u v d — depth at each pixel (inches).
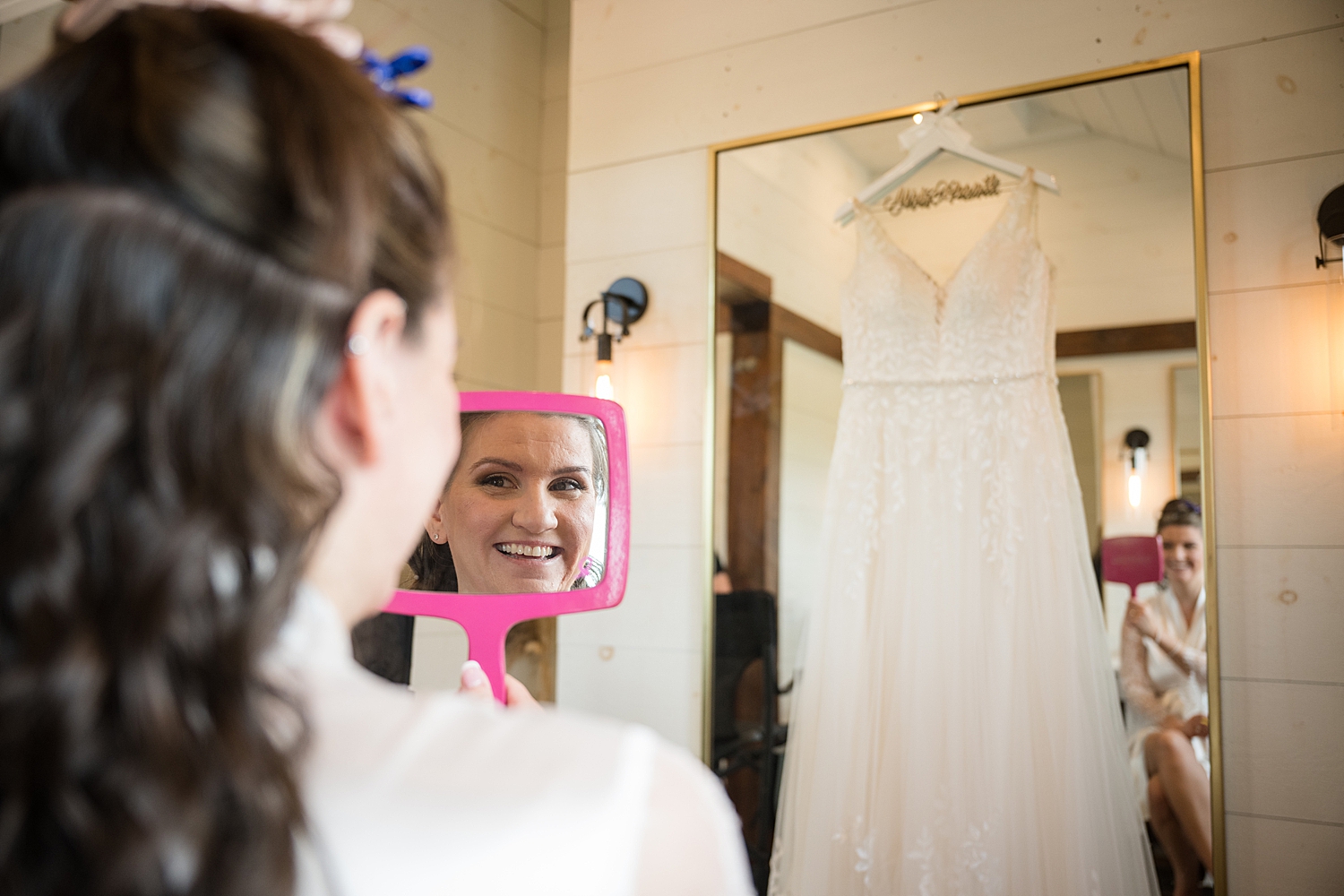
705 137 93.4
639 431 93.0
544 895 10.4
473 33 119.0
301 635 12.5
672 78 95.6
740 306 89.0
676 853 11.5
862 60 87.0
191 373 10.6
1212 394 72.4
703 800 12.3
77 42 12.1
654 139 95.8
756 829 83.2
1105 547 74.0
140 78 11.1
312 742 11.4
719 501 87.8
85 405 10.3
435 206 13.9
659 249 94.3
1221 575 70.9
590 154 99.0
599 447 37.7
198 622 10.5
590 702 92.3
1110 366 75.0
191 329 10.7
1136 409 74.0
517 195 125.8
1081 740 72.7
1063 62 79.0
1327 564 68.4
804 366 86.1
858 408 83.4
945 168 82.0
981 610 77.3
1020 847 73.3
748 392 87.9
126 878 9.7
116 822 9.8
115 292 10.5
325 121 11.9
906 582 80.2
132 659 10.0
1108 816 71.5
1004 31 81.4
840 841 78.9
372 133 12.6
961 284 80.3
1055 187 77.9
